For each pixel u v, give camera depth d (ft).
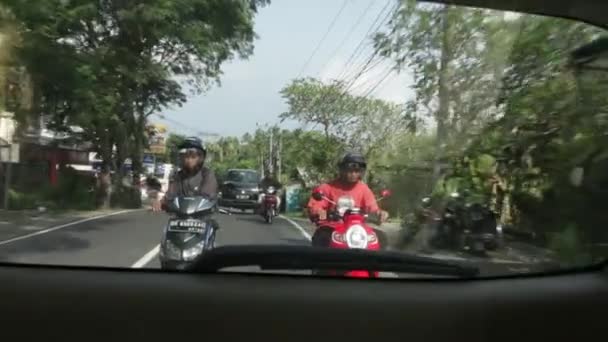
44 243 9.25
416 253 11.06
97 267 9.25
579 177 13.60
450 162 13.30
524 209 12.98
